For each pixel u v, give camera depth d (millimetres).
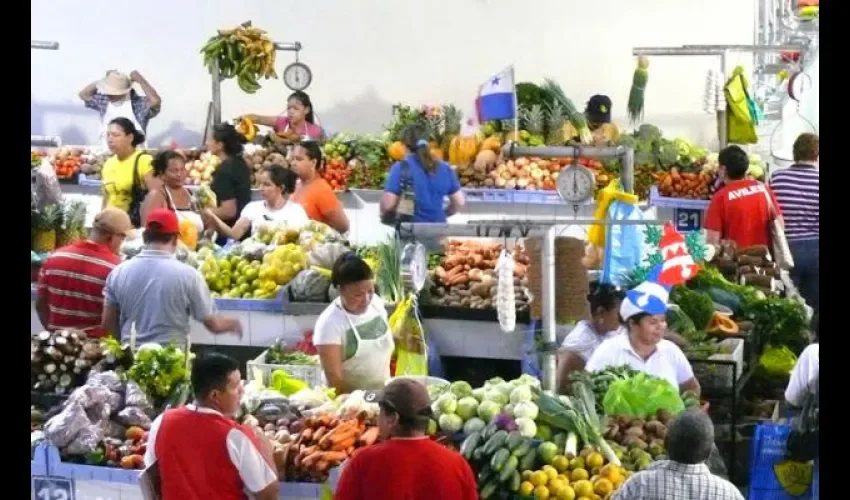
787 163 9703
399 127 9898
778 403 6297
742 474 5781
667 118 10711
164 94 11133
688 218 9195
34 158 10062
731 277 7461
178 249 7344
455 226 5148
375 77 11031
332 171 9812
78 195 10219
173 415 4547
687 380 5602
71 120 11164
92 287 6438
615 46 10711
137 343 6195
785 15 8648
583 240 6430
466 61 10930
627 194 6410
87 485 5129
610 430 5039
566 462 4750
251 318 6969
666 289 5934
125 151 8945
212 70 9883
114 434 5266
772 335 6699
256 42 9836
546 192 9312
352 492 4332
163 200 8211
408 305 6113
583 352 5766
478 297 7059
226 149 8703
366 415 5148
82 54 11102
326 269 7074
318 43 11031
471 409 5008
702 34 10555
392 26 10961
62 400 5656
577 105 10812
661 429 5047
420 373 6113
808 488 5395
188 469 4457
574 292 6109
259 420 5195
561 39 10789
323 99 11094
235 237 8258
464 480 4371
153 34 11070
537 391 5066
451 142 9664
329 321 5680
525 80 10875
